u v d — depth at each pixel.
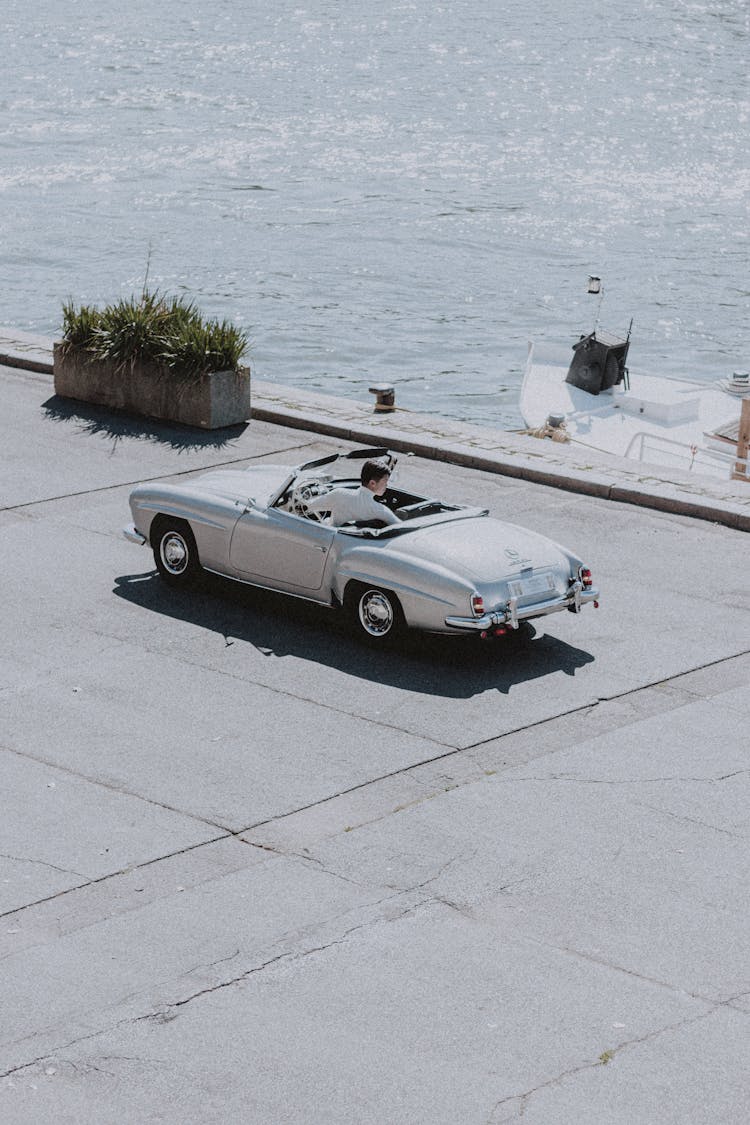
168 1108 6.65
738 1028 7.29
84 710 10.90
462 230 65.62
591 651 12.18
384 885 8.59
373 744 10.41
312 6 178.12
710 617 12.94
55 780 9.82
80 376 19.58
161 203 68.94
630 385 33.53
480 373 45.31
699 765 10.17
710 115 104.44
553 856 8.93
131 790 9.70
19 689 11.24
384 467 12.23
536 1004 7.46
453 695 11.26
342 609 12.34
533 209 70.62
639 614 12.98
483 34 153.62
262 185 74.12
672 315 52.59
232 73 118.31
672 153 87.94
